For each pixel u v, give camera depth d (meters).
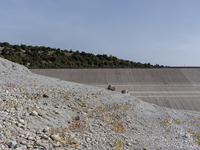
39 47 117.50
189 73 71.06
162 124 19.86
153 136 15.35
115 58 126.69
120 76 66.62
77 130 11.16
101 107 18.77
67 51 123.38
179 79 66.06
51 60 101.56
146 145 12.70
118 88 57.34
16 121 9.05
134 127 16.53
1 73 20.66
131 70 71.75
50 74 66.50
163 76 67.94
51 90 19.02
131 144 11.96
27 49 110.31
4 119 8.79
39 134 8.67
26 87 17.39
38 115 11.18
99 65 109.62
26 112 10.73
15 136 7.77
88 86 29.11
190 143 15.74
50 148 7.78
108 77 65.44
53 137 8.60
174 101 50.47
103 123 14.66
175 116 26.23
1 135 7.41
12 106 10.88
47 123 10.41
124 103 23.78
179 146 14.13
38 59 97.38
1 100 11.28
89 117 14.93
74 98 18.88
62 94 18.80
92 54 125.25
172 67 75.81
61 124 11.17
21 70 25.88
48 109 13.07
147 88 58.44
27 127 8.94
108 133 12.70
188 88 59.47
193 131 21.38
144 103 28.17
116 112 19.47
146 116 21.48
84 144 9.38
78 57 113.81
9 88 15.13
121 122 16.92
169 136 16.50
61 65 98.06
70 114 14.14
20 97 13.44
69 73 67.50
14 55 94.06
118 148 10.62
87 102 19.14
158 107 28.78
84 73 67.75
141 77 66.56
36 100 14.47
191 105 48.72
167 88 58.94
